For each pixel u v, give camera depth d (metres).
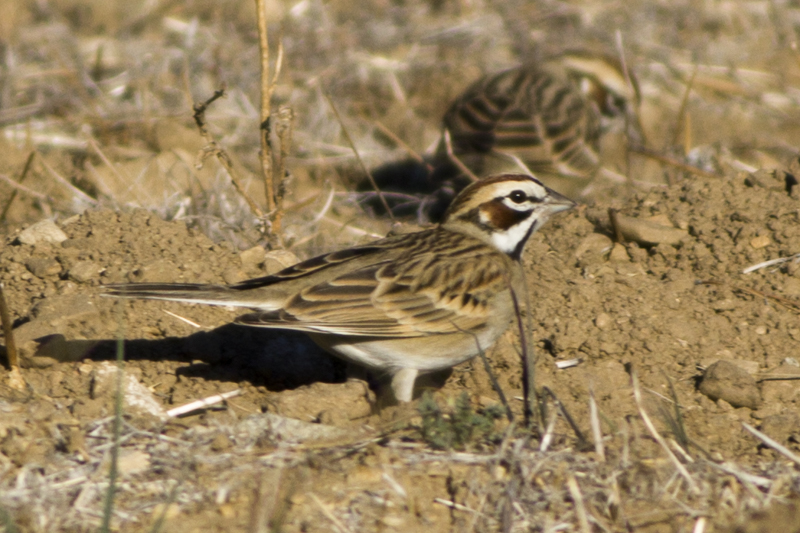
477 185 10.74
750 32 24.34
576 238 12.82
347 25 23.81
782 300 11.41
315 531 7.58
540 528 7.70
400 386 9.97
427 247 10.35
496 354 10.54
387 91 21.47
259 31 12.80
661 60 23.05
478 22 24.31
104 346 10.61
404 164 18.89
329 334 9.90
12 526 6.84
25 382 9.85
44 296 11.28
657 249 12.38
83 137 17.98
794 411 9.99
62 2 23.94
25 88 19.62
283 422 8.95
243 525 7.59
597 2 25.52
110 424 8.89
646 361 10.60
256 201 15.35
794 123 20.94
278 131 12.87
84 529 7.52
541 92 18.27
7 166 16.33
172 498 7.19
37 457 8.37
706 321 11.13
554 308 11.30
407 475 8.26
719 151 18.89
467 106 18.23
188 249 12.20
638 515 7.85
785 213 12.50
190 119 18.72
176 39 22.27
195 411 9.65
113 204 14.59
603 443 8.73
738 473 8.31
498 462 8.21
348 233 15.20
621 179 18.28
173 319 11.12
